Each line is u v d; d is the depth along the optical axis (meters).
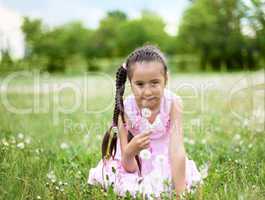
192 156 4.20
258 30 10.79
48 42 28.62
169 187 3.00
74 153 4.36
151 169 3.37
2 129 5.49
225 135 5.27
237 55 27.38
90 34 35.09
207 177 3.30
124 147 3.29
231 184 3.16
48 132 5.65
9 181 3.01
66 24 34.34
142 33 34.97
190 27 30.92
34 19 28.41
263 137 4.71
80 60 30.83
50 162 3.82
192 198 2.86
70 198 3.02
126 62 3.23
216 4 29.50
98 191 2.98
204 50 29.58
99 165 3.42
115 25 35.94
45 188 3.06
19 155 3.79
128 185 3.11
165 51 34.00
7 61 19.97
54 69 28.61
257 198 2.86
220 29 29.02
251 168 3.58
